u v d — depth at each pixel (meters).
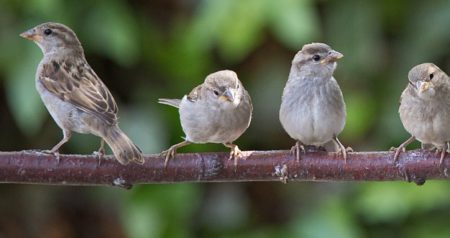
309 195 12.43
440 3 12.26
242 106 9.62
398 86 12.29
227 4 11.54
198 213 12.42
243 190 12.58
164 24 12.55
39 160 9.03
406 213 11.73
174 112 12.21
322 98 9.65
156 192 11.96
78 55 10.53
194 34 11.89
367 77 12.31
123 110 12.23
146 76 12.50
